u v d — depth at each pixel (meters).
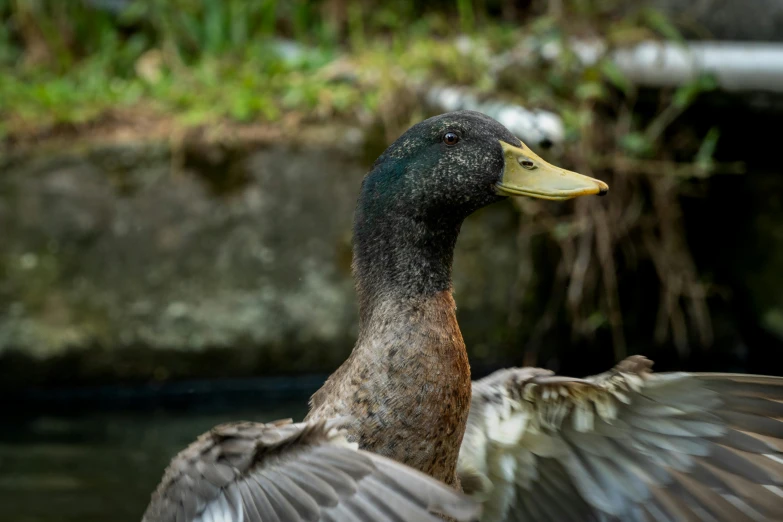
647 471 5.17
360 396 4.73
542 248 10.46
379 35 13.00
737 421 4.90
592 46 10.77
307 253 10.32
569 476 5.39
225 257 10.23
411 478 3.79
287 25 13.35
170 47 12.55
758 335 10.73
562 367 10.64
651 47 10.56
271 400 10.27
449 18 13.16
